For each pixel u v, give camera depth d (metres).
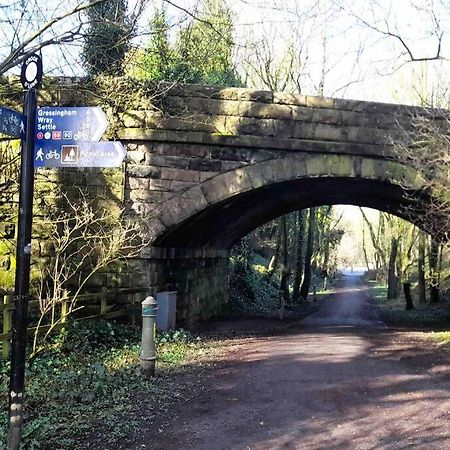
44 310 8.29
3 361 8.54
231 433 5.90
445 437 5.76
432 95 25.41
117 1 9.00
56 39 7.75
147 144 14.13
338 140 14.23
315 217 36.97
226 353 11.16
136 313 13.79
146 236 14.02
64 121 4.68
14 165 12.55
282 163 14.25
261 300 30.05
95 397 7.20
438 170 13.88
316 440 5.68
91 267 13.59
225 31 14.87
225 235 22.09
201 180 14.17
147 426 6.09
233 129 14.12
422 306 28.97
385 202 20.58
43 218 13.74
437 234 16.73
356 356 10.72
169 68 14.80
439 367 9.64
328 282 59.69
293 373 8.92
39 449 5.29
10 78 12.40
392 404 7.07
